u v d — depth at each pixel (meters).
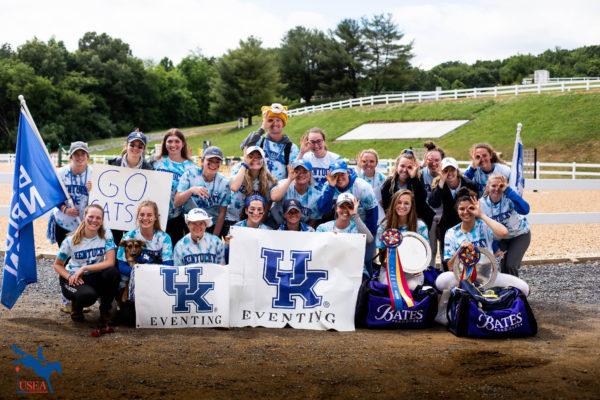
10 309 6.10
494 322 5.21
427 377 4.08
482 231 6.21
